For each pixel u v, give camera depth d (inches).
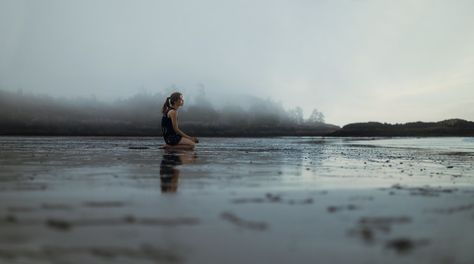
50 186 144.9
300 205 114.7
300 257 71.0
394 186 158.2
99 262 66.4
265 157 300.7
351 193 138.9
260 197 126.8
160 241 77.9
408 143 596.4
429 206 117.0
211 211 104.6
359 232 86.8
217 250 73.5
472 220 99.4
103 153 318.7
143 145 446.0
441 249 76.4
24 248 72.6
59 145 430.6
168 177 173.6
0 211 101.8
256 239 80.6
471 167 250.5
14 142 493.0
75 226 87.7
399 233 86.9
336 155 337.1
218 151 368.5
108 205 110.8
